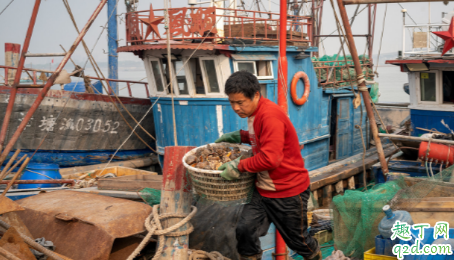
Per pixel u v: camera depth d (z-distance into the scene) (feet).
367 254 15.03
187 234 13.12
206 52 30.86
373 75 49.65
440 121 33.99
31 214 15.05
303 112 38.19
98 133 38.86
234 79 10.23
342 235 18.61
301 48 35.73
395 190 20.44
